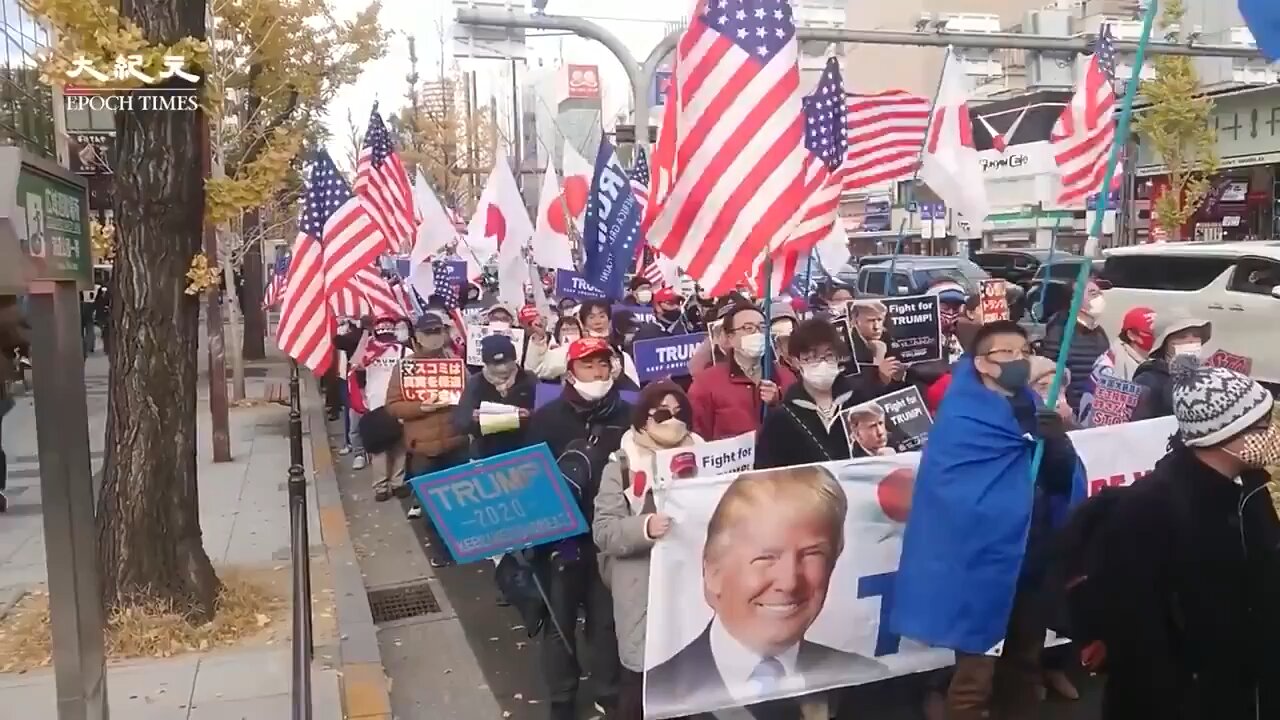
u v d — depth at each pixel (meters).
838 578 4.82
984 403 4.34
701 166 5.28
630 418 5.62
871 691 5.54
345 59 18.22
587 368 5.85
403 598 7.92
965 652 4.31
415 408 9.15
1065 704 5.51
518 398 7.47
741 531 4.67
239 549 8.59
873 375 7.26
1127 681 3.71
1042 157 17.22
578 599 5.45
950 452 4.31
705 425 6.50
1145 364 7.33
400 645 6.93
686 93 5.34
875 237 33.09
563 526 5.26
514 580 5.82
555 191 13.57
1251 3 3.92
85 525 3.64
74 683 3.56
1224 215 29.50
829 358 5.55
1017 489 4.28
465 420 7.48
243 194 7.00
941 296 11.63
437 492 5.24
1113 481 5.79
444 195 43.47
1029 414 4.60
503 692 6.13
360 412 12.08
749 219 5.22
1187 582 3.55
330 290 9.41
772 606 4.72
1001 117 35.12
